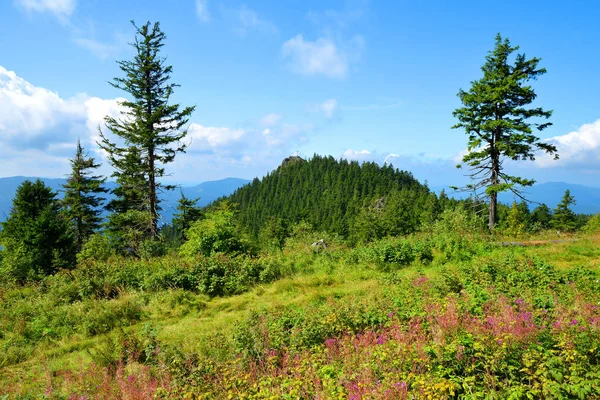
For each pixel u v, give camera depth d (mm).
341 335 7172
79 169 32906
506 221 55125
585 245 15219
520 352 4566
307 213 99625
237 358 6871
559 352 4555
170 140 22688
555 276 9664
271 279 13930
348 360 5594
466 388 4188
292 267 14977
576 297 7176
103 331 10453
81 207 32156
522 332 4859
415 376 4441
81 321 10812
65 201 32250
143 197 24875
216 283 13398
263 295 12578
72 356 9008
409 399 4105
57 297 12609
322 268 14789
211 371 6219
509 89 22422
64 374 7566
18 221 28344
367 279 13227
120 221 24766
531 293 8156
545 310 6387
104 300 12234
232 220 19094
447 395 4035
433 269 13375
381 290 10672
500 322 5246
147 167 23000
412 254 14680
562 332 4883
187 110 23438
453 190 25406
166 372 6707
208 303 12250
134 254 24078
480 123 23828
